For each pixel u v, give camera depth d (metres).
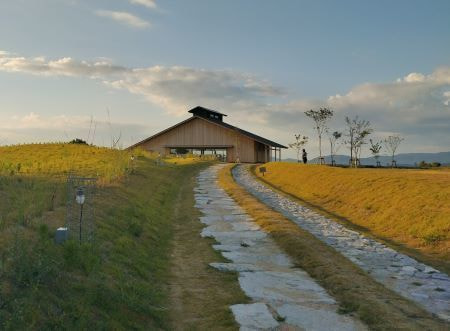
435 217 17.27
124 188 19.91
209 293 10.02
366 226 19.33
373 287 10.61
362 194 23.70
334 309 9.24
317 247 14.09
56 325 6.21
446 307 9.81
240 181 34.56
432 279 11.90
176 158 52.66
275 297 9.83
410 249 15.45
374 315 8.79
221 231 16.48
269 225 16.92
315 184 29.58
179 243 14.85
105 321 6.98
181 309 9.04
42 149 36.56
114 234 12.23
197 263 12.48
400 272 12.45
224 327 8.16
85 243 9.30
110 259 10.11
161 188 25.12
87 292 7.53
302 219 20.05
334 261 12.70
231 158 64.88
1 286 6.50
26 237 8.84
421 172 28.70
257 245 14.56
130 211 15.80
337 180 28.20
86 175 21.11
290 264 12.63
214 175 37.25
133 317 7.69
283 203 24.58
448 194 19.22
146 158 40.09
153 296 9.13
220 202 23.23
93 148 38.25
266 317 8.64
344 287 10.38
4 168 18.86
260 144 69.62
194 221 18.30
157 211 18.81
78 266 8.42
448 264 13.62
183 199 24.08
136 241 12.91
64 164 25.78
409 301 9.96
